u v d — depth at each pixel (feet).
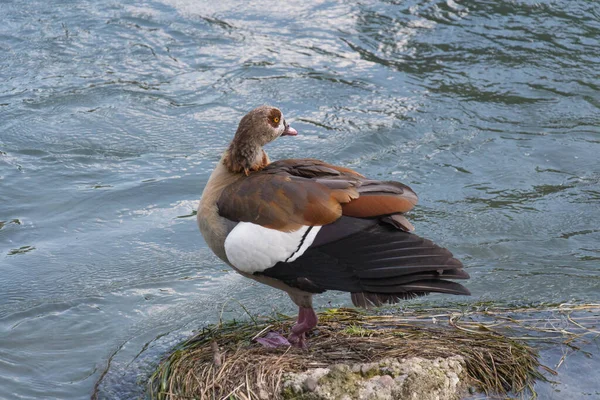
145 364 28.32
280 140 44.45
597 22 56.44
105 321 31.35
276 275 25.23
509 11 57.72
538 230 37.83
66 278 34.19
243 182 26.45
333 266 24.56
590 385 26.37
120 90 48.98
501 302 31.76
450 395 25.38
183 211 39.24
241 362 25.91
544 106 48.19
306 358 26.11
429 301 31.96
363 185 25.54
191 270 34.96
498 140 45.16
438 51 53.42
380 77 50.88
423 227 37.81
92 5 58.75
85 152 43.50
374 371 25.26
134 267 35.09
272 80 50.37
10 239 36.86
